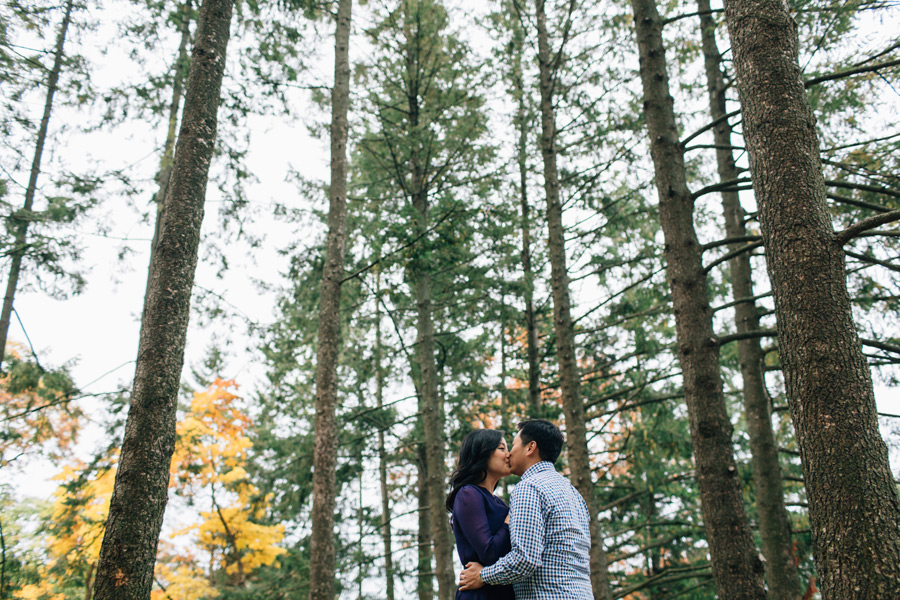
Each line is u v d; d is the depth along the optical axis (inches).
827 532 111.5
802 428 119.9
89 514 313.4
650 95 251.0
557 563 104.8
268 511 509.0
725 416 212.5
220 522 475.5
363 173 451.2
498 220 386.0
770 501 276.8
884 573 102.5
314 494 283.7
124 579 134.2
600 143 365.7
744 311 303.6
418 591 441.1
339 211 331.0
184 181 176.4
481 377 464.1
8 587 288.0
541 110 378.3
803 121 136.5
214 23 198.1
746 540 197.2
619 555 433.1
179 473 430.3
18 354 322.0
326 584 268.2
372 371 500.4
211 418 458.0
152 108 329.4
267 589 435.2
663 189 240.1
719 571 196.9
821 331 121.1
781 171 133.2
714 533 200.7
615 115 354.3
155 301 162.2
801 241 127.5
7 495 303.4
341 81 348.5
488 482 123.0
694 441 213.9
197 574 498.6
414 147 399.5
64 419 346.3
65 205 315.3
